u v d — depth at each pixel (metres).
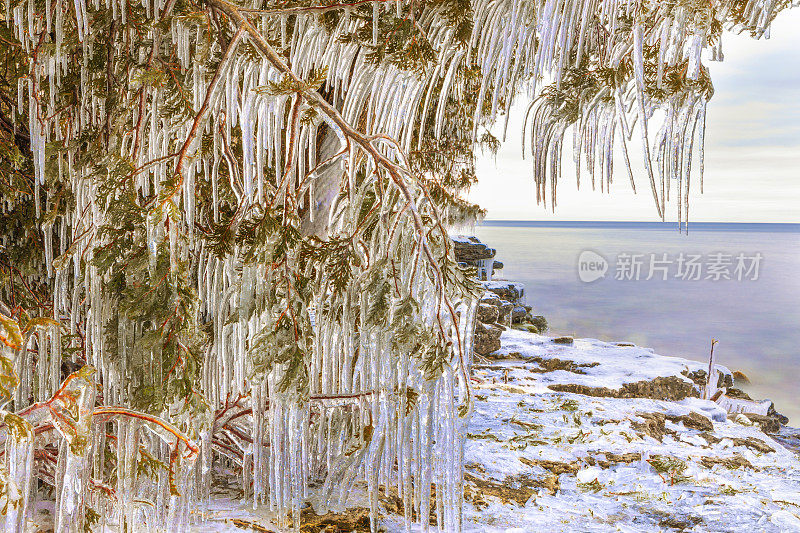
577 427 4.62
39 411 1.56
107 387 2.16
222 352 2.29
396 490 2.97
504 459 3.80
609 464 3.94
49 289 2.75
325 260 2.30
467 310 2.40
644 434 4.58
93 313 2.07
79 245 2.17
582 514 3.12
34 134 2.19
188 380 1.81
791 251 119.25
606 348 8.95
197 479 2.51
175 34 2.15
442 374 2.23
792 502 3.49
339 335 2.54
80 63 2.35
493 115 2.11
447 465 2.34
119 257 1.96
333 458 2.78
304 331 2.11
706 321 42.19
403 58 2.13
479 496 3.16
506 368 7.16
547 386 6.34
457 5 2.12
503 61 2.06
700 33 1.85
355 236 2.29
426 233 2.15
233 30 2.14
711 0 1.83
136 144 2.10
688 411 5.43
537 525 2.90
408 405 2.24
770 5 1.84
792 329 39.34
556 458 3.93
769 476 4.02
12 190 2.62
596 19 2.11
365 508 2.74
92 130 2.30
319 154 2.94
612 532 2.90
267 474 2.67
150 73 2.04
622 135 1.98
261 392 2.36
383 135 2.06
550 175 2.26
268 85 1.92
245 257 2.03
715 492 3.55
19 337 1.34
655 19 1.94
